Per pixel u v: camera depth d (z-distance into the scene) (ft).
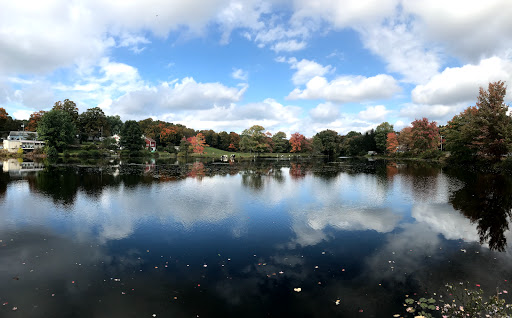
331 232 39.86
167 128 388.16
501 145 112.78
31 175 102.58
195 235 38.58
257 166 164.66
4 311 21.06
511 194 66.44
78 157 233.55
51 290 24.20
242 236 38.19
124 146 290.35
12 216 47.42
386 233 39.22
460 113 172.96
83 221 44.80
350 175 111.96
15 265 29.04
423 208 53.57
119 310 21.30
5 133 327.88
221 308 21.57
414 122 243.60
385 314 20.56
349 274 27.07
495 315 19.13
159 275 26.99
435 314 20.27
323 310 21.24
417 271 27.58
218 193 69.87
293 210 52.54
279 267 28.71
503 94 118.32
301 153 371.15
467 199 61.36
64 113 253.44
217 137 413.80
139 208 53.52
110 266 28.91
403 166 157.58
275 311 21.15
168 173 116.78
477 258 30.55
